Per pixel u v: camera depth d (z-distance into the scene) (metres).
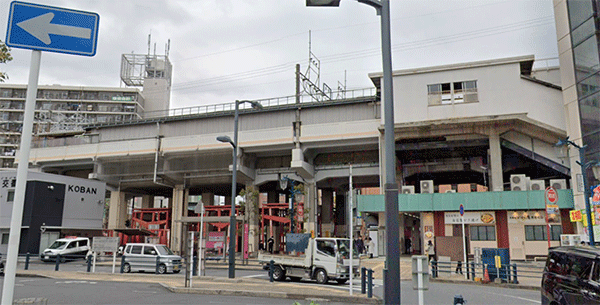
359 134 38.16
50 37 4.88
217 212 47.16
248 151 43.19
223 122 44.19
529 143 33.03
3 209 38.38
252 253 42.59
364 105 39.16
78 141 48.94
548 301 9.19
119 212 50.28
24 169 4.58
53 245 32.59
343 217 54.31
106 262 31.09
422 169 40.84
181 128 45.59
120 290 15.28
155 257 22.83
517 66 33.28
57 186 40.72
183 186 47.62
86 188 44.19
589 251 8.35
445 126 33.81
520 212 30.84
